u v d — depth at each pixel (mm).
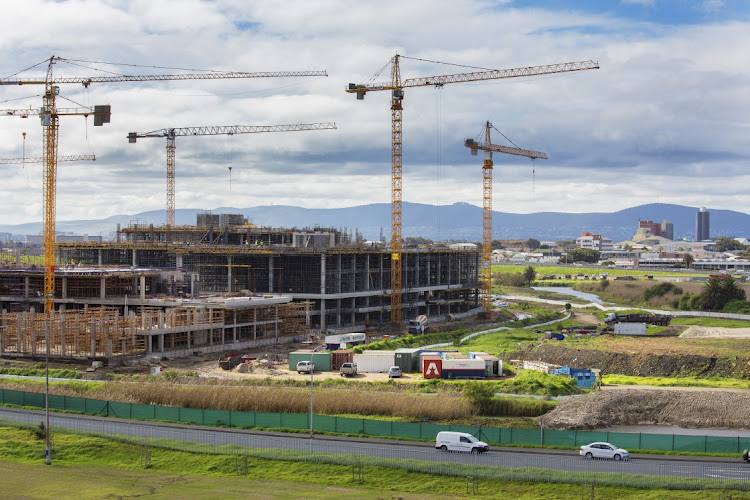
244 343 198250
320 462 96188
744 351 184625
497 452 101938
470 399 129875
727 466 96375
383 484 89688
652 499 83500
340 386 146250
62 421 115625
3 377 149000
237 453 99438
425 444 105938
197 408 128750
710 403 129750
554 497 84938
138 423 115375
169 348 179125
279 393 133250
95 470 95000
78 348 166625
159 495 85125
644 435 104875
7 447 101938
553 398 136750
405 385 146625
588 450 99688
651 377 167000
